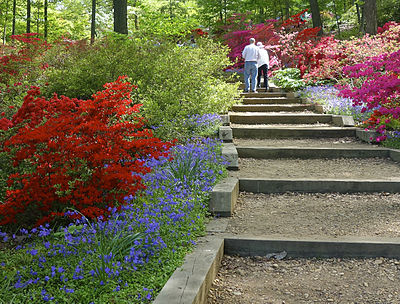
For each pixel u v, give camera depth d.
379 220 4.50
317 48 12.16
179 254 3.42
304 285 3.44
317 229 4.28
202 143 6.76
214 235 4.05
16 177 4.05
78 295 2.74
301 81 11.83
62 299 2.70
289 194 5.50
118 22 13.95
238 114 9.20
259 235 4.09
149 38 10.56
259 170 6.18
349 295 3.25
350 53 10.98
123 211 4.00
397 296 3.21
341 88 9.84
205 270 3.13
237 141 7.78
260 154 6.93
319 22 19.69
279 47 15.74
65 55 10.48
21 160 4.25
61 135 4.08
